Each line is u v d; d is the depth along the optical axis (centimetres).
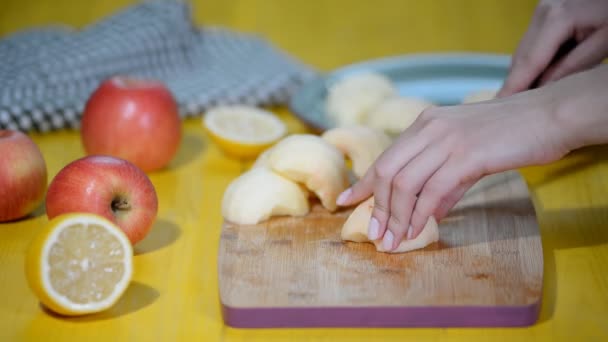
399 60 118
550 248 84
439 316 74
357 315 74
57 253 75
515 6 151
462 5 153
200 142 106
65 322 75
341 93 106
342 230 82
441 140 76
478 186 91
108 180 81
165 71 117
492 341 73
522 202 88
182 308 77
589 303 77
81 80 111
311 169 85
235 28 141
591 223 87
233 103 112
